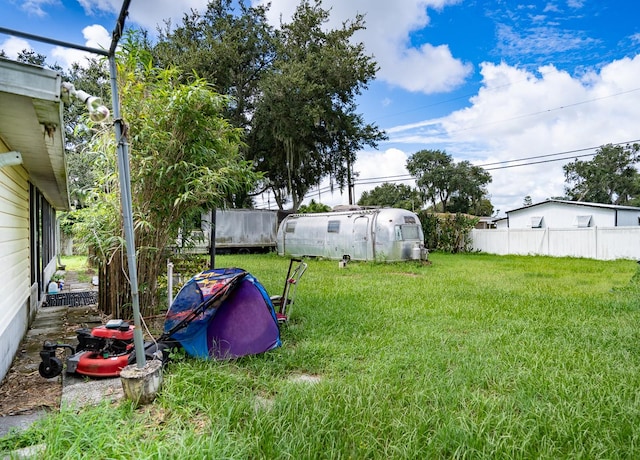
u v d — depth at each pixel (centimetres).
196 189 495
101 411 259
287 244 1728
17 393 321
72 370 345
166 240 550
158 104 501
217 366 351
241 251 1991
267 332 405
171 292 545
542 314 569
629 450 222
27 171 527
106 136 493
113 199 519
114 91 289
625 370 346
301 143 2052
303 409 263
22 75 250
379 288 816
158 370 298
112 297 538
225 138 568
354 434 236
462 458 216
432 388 305
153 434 238
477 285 862
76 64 1747
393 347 419
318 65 1944
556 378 325
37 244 668
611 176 3169
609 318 551
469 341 439
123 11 258
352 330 487
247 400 278
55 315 624
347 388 299
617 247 1483
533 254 1731
